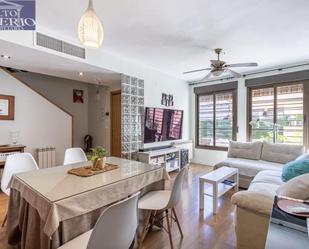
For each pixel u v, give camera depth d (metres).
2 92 3.86
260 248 1.61
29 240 1.55
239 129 5.10
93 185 1.63
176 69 4.82
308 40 3.10
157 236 2.15
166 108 5.20
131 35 2.93
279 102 4.54
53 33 2.85
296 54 3.72
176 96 5.59
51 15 2.39
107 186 1.64
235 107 5.19
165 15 2.39
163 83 5.12
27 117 4.24
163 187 2.39
